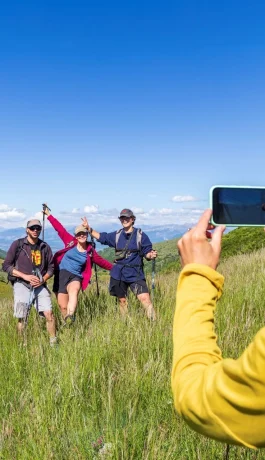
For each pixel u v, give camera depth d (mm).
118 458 3150
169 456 3059
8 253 7582
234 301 7059
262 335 728
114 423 3672
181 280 1036
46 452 3289
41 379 4797
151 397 4035
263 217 1091
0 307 10977
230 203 1069
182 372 913
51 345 6250
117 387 4383
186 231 1077
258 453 2730
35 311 8594
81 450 3328
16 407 4207
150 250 8133
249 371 726
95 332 6219
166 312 7129
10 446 3516
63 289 8156
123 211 8148
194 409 829
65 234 8398
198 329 958
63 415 3887
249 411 744
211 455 2936
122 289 8164
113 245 8281
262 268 10109
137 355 5109
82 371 4684
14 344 6715
